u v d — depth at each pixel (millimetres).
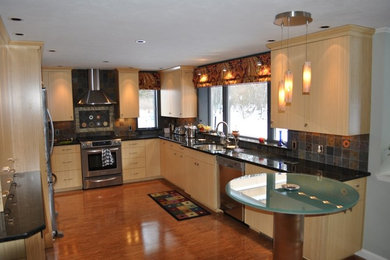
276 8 2350
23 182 3004
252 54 4648
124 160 6297
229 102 5594
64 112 6066
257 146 4680
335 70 3047
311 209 1936
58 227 4164
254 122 5000
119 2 2180
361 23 2826
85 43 3668
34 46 3445
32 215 2098
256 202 2078
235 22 2760
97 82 6426
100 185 6062
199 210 4699
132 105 6598
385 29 2990
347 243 3193
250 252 3412
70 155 5859
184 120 6828
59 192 5797
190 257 3314
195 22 2750
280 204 2035
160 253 3406
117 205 5008
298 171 3270
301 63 3375
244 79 4793
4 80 2848
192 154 5094
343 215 3113
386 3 2227
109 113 6754
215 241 3680
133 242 3680
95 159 6020
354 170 3316
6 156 2777
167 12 2439
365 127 3143
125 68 6402
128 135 6855
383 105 3086
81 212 4719
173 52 4410
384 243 3164
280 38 3469
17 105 3418
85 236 3869
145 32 3127
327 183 2576
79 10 2357
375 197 3193
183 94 6188
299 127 3465
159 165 6656
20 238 1787
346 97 2980
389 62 3096
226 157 4227
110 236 3855
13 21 2629
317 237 3055
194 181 5086
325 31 3061
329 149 3574
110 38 3404
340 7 2330
